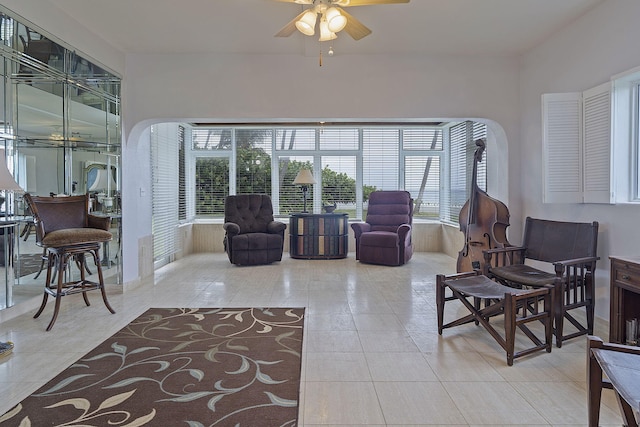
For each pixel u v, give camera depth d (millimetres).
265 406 2000
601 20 3215
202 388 2180
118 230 4355
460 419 1898
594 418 1556
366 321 3346
